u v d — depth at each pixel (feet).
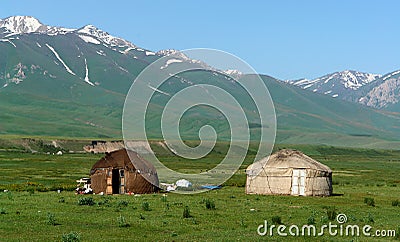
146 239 93.71
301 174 196.03
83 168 369.50
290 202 167.02
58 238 91.81
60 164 410.31
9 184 219.00
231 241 93.45
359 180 312.29
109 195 175.83
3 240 88.58
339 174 381.81
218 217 122.01
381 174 396.78
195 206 141.18
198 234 99.91
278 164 199.31
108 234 97.25
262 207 145.28
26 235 94.02
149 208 131.44
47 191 192.65
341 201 175.22
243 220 118.11
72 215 116.67
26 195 166.30
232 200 164.14
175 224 110.01
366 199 170.09
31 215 114.73
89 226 104.73
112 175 185.68
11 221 106.83
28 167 366.84
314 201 172.96
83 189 190.19
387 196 200.85
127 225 106.52
